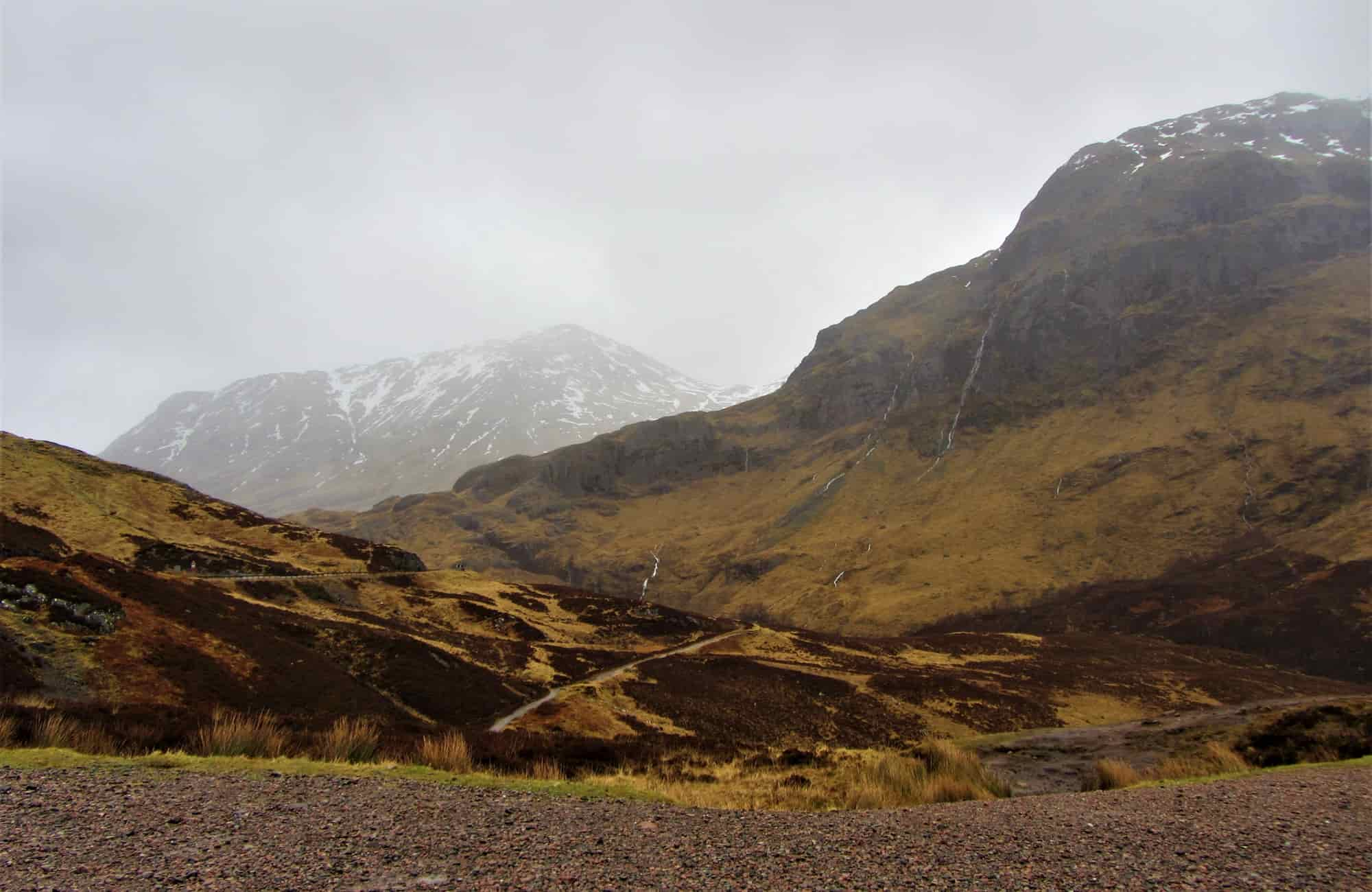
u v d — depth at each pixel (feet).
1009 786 71.15
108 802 36.68
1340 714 84.12
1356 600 396.37
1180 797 47.96
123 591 158.51
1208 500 587.27
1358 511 508.53
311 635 203.21
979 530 654.94
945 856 32.60
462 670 208.23
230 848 30.73
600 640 312.50
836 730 203.92
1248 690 285.23
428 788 45.29
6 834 30.89
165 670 132.16
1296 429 620.90
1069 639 391.24
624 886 27.81
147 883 26.21
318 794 41.45
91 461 351.25
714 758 107.86
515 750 88.74
